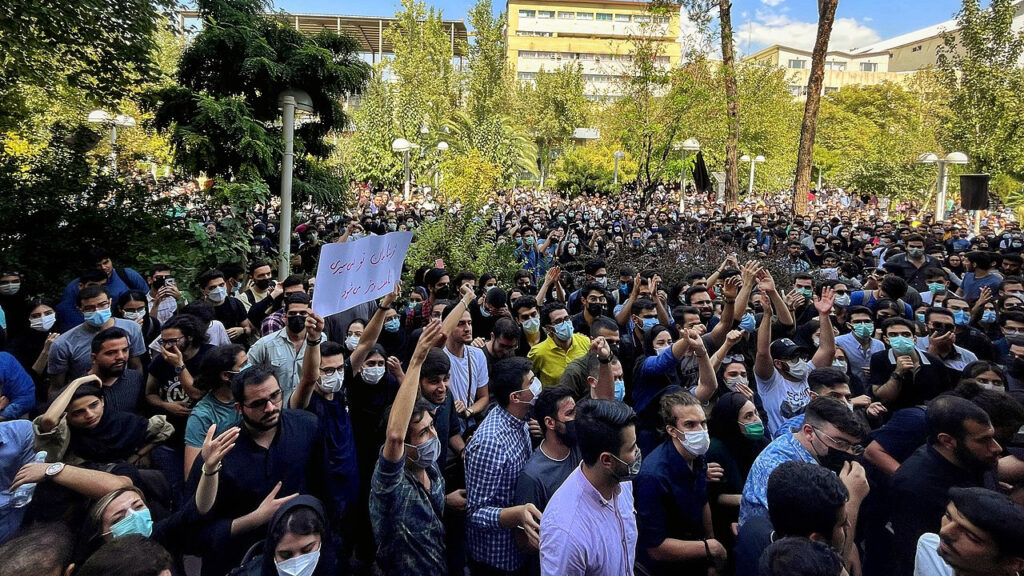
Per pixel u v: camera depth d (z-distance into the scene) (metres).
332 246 3.86
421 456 3.06
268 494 3.04
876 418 4.43
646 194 19.64
